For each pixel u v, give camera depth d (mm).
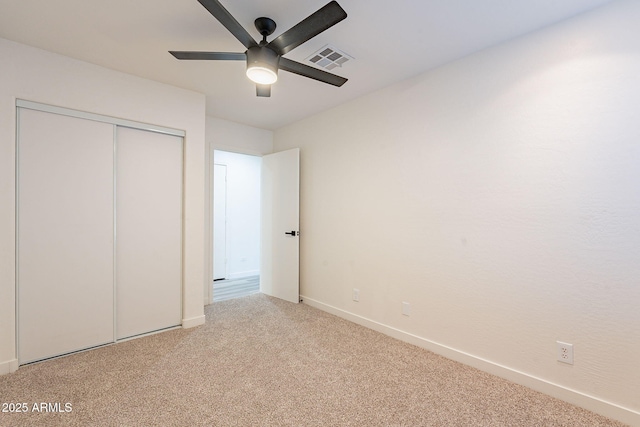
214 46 2090
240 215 5445
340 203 3225
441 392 1860
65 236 2270
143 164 2645
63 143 2248
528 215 1909
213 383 1936
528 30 1877
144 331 2672
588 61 1690
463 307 2225
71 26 1856
